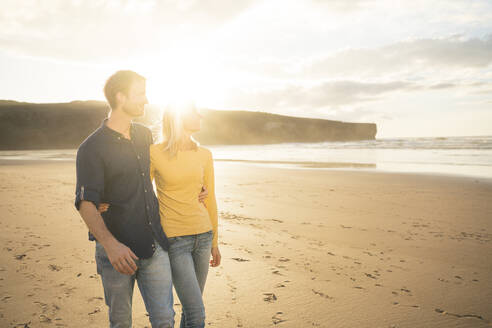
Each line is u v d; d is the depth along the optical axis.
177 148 2.13
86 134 105.12
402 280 3.99
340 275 4.12
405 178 14.76
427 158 28.88
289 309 3.22
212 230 2.33
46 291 3.51
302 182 13.56
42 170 19.11
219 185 12.68
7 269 4.11
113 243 1.66
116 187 1.83
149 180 1.98
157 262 1.92
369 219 7.18
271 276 4.04
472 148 44.09
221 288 3.69
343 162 25.83
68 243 5.20
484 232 6.19
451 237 5.86
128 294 1.87
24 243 5.17
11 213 7.28
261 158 32.44
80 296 3.39
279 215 7.53
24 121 104.06
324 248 5.20
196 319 2.04
